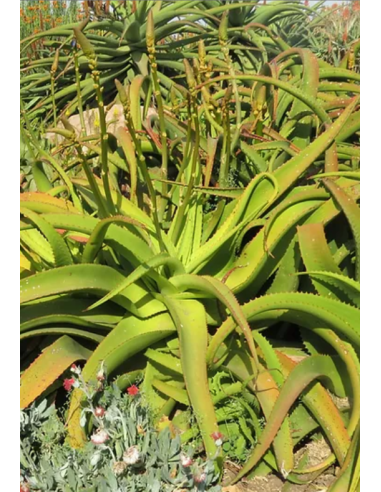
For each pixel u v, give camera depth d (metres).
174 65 5.07
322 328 2.32
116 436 2.14
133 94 3.21
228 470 2.30
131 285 2.50
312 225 2.43
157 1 5.12
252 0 5.30
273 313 2.42
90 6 5.09
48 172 3.53
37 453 2.31
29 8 6.12
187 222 2.67
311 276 2.42
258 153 3.07
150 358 2.49
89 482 2.08
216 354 2.39
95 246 2.38
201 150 3.05
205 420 2.21
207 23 5.42
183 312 2.41
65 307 2.51
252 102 3.11
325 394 2.28
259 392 2.28
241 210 2.59
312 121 3.20
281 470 2.22
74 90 5.01
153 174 3.14
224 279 2.54
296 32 5.56
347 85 3.19
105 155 2.31
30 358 2.67
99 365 2.31
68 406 2.46
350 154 2.99
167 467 2.08
